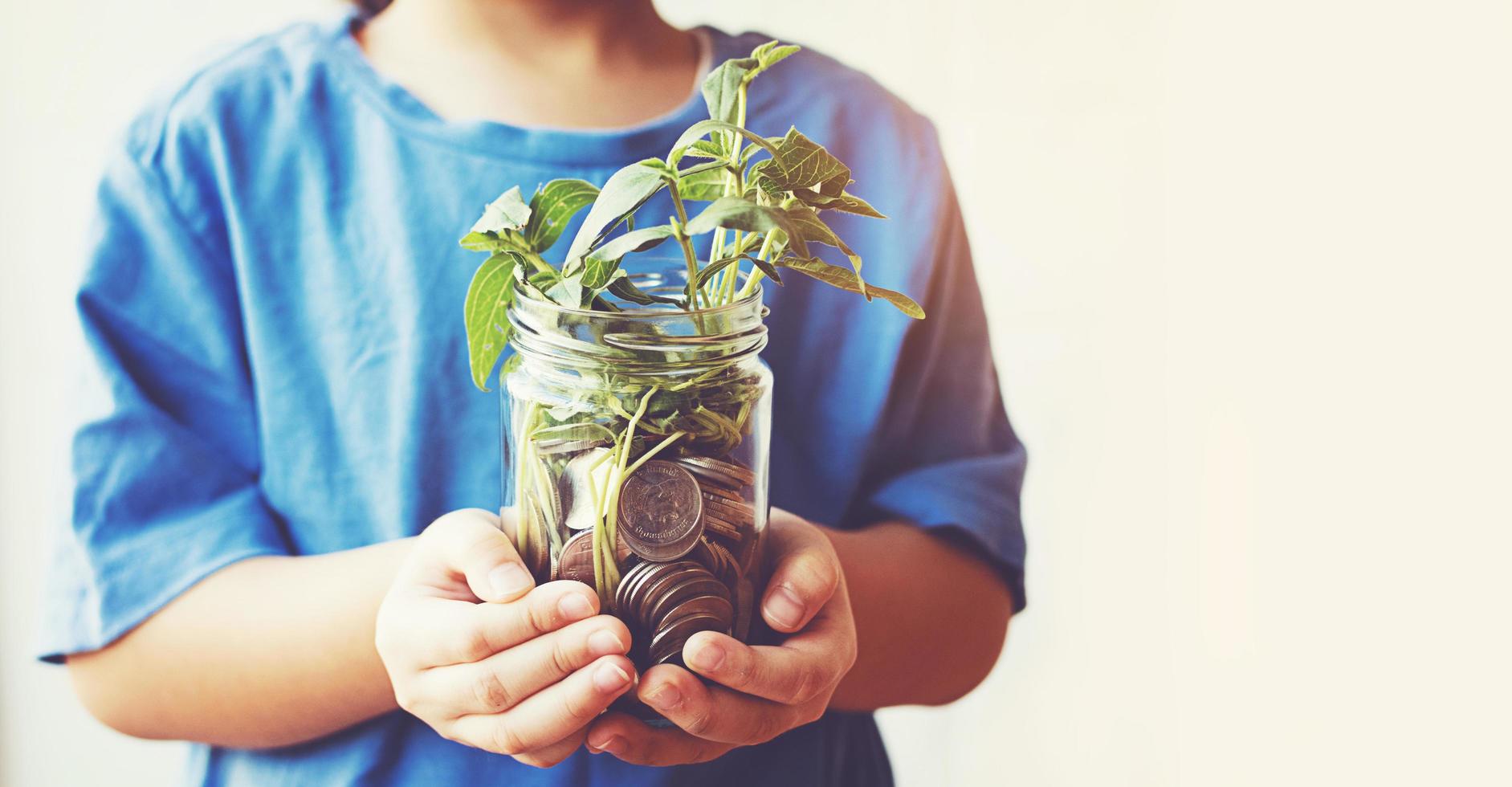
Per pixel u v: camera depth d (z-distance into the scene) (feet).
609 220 1.29
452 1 2.30
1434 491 4.40
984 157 4.13
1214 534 4.46
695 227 1.19
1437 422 4.37
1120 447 4.40
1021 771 4.55
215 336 2.21
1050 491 4.40
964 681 2.42
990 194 4.17
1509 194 4.22
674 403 1.40
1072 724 4.55
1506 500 4.36
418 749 2.20
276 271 2.21
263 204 2.20
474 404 2.22
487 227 1.40
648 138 2.24
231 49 2.34
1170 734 4.55
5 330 3.40
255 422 2.27
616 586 1.45
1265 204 4.26
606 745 1.53
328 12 2.52
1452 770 4.52
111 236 2.16
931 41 3.96
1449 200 4.24
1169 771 4.57
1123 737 4.54
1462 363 4.33
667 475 1.43
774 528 1.81
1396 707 4.51
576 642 1.40
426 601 1.56
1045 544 4.44
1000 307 4.27
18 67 3.27
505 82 2.29
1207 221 4.26
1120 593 4.48
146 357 2.18
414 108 2.22
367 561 2.05
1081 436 4.38
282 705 2.02
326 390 2.22
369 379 2.21
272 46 2.31
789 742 2.35
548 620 1.42
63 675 3.66
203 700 2.03
